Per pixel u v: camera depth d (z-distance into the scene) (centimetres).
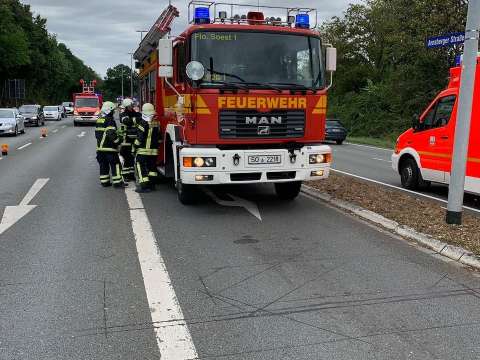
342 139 2852
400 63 3259
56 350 378
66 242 662
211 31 772
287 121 799
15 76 7025
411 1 3009
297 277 535
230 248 640
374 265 576
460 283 522
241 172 777
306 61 813
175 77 845
